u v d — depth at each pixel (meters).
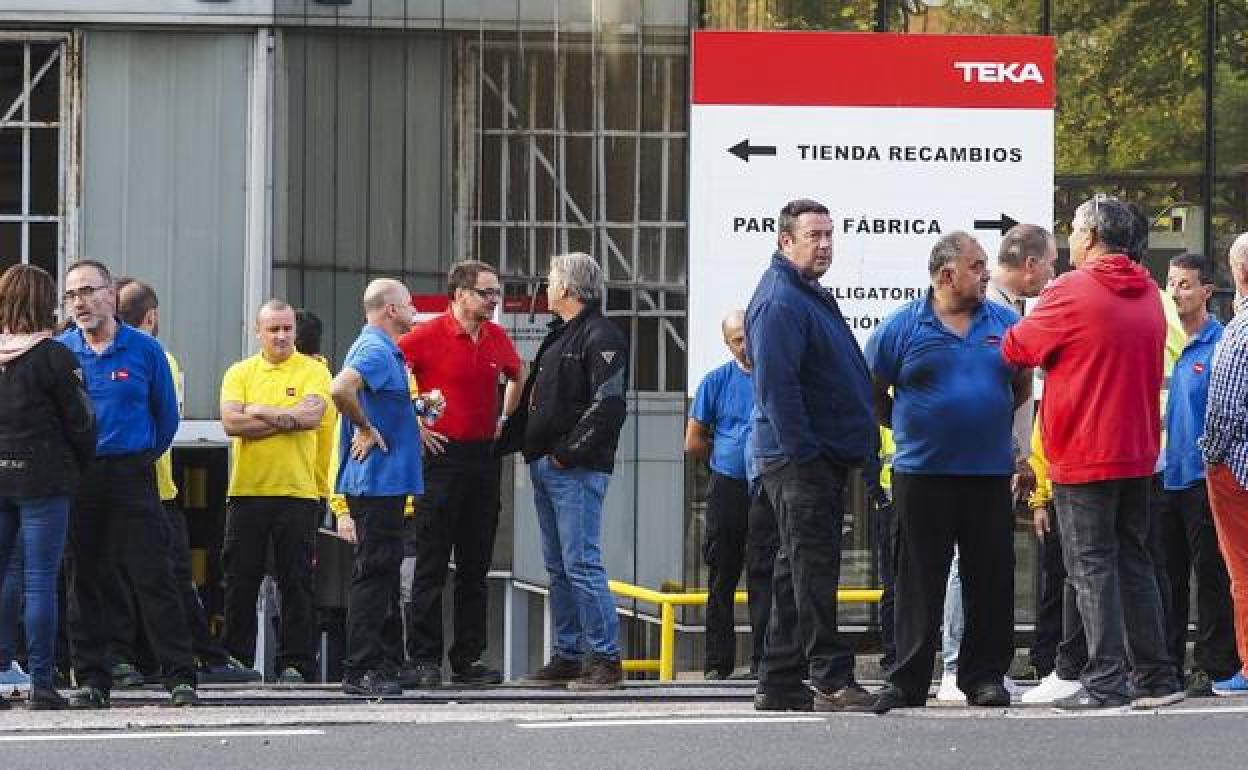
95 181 48.12
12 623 27.23
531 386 27.80
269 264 48.22
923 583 22.95
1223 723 20.86
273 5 48.03
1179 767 18.14
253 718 22.62
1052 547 27.38
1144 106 35.94
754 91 32.47
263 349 30.95
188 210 48.28
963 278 22.77
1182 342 27.08
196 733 21.11
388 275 42.19
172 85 48.19
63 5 47.56
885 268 32.75
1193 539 26.31
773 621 23.16
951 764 18.45
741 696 26.50
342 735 20.80
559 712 23.41
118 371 25.81
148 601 25.72
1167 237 35.97
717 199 32.47
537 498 27.86
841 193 32.69
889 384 23.20
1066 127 35.88
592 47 36.66
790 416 22.22
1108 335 22.66
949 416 22.78
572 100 37.06
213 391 48.31
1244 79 36.00
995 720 21.42
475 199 39.16
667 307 35.16
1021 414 24.47
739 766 18.44
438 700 26.27
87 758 19.41
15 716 23.42
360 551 26.42
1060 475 22.95
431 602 28.50
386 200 42.41
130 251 48.28
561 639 28.33
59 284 48.12
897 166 32.75
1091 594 22.89
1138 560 23.23
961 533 23.20
